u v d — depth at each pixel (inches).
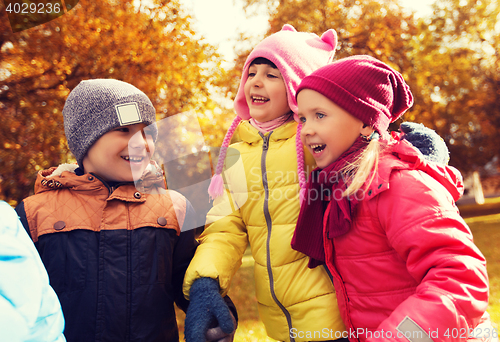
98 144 55.0
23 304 26.5
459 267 40.1
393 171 47.9
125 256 54.1
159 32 250.8
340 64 52.1
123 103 54.7
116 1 243.0
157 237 56.5
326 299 57.9
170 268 58.0
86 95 55.4
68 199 55.3
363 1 336.5
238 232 66.9
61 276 51.7
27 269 27.9
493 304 129.8
